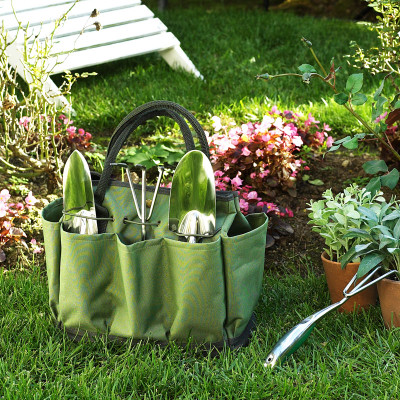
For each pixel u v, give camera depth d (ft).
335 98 8.30
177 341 7.07
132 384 6.60
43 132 11.06
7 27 15.33
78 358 7.12
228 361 6.86
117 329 7.10
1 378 6.61
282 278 9.00
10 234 9.48
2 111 10.33
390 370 6.77
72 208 7.04
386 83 16.12
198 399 6.41
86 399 6.32
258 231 6.90
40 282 8.69
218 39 21.12
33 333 7.41
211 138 11.41
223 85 16.76
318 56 19.04
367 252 7.34
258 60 18.85
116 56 16.39
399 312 7.30
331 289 8.05
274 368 6.75
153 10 26.86
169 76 17.19
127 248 6.57
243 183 11.18
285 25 22.29
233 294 6.86
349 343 7.26
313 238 10.16
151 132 14.14
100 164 11.91
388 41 10.51
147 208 7.07
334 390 6.47
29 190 11.35
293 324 7.82
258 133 10.95
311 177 12.03
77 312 7.07
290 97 15.70
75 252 6.83
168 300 6.97
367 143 13.44
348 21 26.18
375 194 8.82
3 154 11.70
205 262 6.52
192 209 6.65
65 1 16.78
